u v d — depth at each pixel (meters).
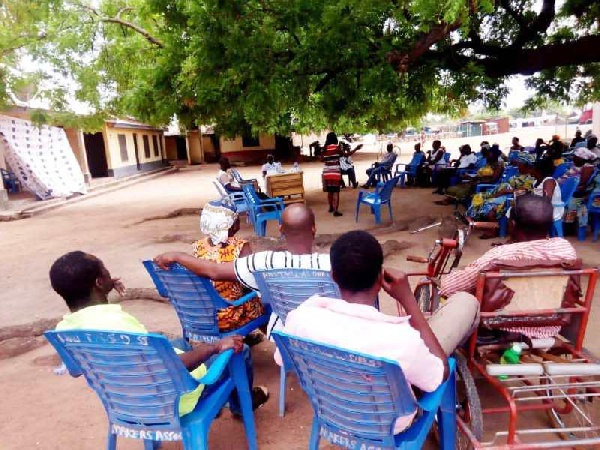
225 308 3.12
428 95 9.72
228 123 11.33
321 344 1.78
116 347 1.99
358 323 1.85
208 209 3.38
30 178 15.62
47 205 15.02
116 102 11.95
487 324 2.46
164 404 2.13
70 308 2.29
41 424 3.21
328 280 2.68
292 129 25.47
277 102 8.23
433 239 7.51
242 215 10.56
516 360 2.49
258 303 3.34
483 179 9.89
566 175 7.54
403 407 1.80
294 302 2.85
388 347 1.79
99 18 10.34
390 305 4.98
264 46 7.27
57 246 9.03
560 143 14.32
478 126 61.53
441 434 2.37
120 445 2.96
